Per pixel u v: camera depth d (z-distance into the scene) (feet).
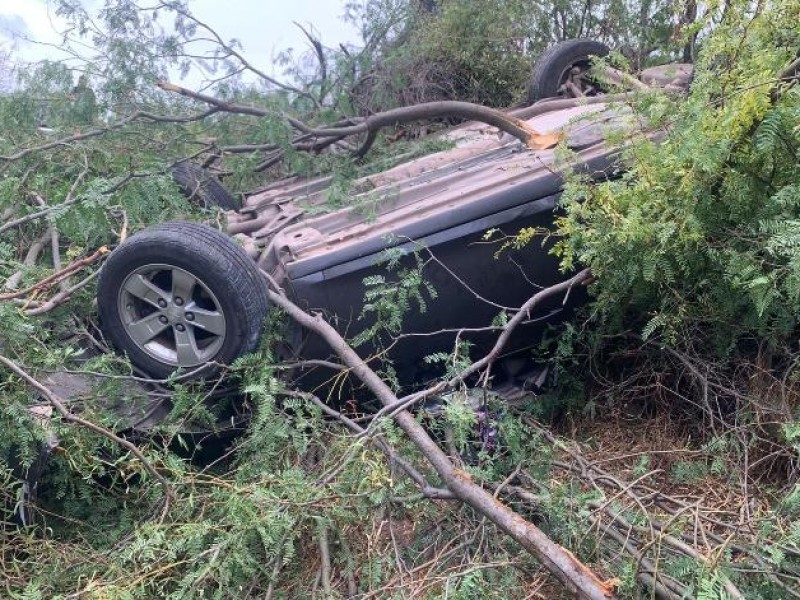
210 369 12.42
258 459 11.03
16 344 11.57
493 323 11.94
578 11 23.75
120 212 14.65
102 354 13.16
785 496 9.66
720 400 11.65
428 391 10.91
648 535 9.18
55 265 14.46
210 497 10.44
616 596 8.26
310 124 18.60
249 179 19.38
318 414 11.32
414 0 21.29
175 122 17.31
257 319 12.23
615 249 11.33
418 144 17.30
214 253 12.05
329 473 10.18
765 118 10.48
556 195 12.91
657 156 11.39
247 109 17.29
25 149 16.37
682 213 11.02
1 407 10.92
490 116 15.19
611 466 11.71
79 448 10.81
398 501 10.10
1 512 11.26
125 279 12.44
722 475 10.72
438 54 21.86
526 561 9.21
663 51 18.56
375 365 13.32
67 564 10.29
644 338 11.34
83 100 16.80
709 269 11.32
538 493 10.31
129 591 9.16
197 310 12.32
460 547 9.52
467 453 10.94
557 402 13.25
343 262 12.66
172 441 12.56
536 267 13.12
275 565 9.66
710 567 8.15
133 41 16.92
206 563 9.45
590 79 20.17
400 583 9.11
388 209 13.70
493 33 22.41
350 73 19.66
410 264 12.85
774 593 8.38
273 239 13.65
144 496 11.23
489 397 11.73
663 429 12.30
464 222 12.77
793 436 9.16
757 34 11.26
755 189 11.05
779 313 10.69
